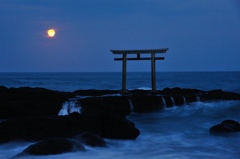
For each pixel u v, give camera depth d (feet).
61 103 60.34
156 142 43.65
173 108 70.49
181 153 37.65
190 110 71.26
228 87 183.21
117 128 42.50
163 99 69.56
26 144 38.81
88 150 35.94
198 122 59.57
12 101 56.54
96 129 42.73
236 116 65.62
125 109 65.21
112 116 44.37
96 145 37.09
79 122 43.24
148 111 67.51
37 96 61.41
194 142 43.62
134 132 42.50
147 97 68.28
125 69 76.38
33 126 40.70
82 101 62.03
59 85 214.07
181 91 86.48
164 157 35.83
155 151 38.63
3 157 34.99
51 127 41.16
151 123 58.49
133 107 66.49
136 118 63.36
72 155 33.19
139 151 38.42
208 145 41.83
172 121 60.59
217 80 303.27
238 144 41.86
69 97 69.10
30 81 292.40
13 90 70.74
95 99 63.62
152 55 75.82
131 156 36.17
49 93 68.44
